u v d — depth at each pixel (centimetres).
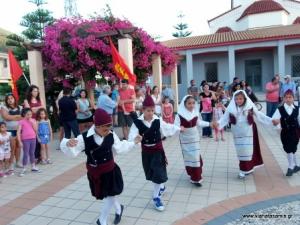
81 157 797
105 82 1216
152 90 1010
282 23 2562
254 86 2292
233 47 2072
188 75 2184
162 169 456
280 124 573
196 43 2159
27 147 668
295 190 506
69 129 873
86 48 998
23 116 673
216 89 1231
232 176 591
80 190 557
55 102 1261
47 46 1062
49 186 584
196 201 481
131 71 991
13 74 955
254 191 510
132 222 423
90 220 439
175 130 493
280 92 1048
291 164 579
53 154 848
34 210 479
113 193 390
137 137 421
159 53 1302
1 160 639
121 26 1018
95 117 378
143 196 513
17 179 636
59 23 1054
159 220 426
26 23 1689
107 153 385
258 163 583
